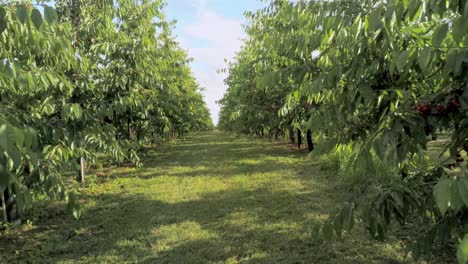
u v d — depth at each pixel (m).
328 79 2.09
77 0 6.71
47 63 3.75
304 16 2.57
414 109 1.93
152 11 7.48
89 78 6.26
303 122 8.07
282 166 10.54
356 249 4.22
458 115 1.86
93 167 10.93
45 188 2.79
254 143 20.62
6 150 1.29
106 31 6.43
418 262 3.78
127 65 7.09
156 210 6.28
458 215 2.00
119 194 7.56
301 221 5.35
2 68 2.21
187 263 4.13
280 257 4.16
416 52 1.70
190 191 7.75
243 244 4.59
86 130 4.66
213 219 5.66
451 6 1.41
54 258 4.36
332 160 8.91
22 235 5.09
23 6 1.61
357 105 2.08
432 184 2.15
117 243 4.77
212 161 12.78
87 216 5.96
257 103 11.76
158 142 22.27
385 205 2.06
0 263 4.21
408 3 1.45
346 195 6.50
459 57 1.53
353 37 1.92
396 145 1.98
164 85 11.20
